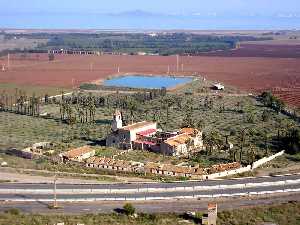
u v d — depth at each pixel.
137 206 149.88
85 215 142.38
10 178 177.38
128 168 194.88
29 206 148.38
